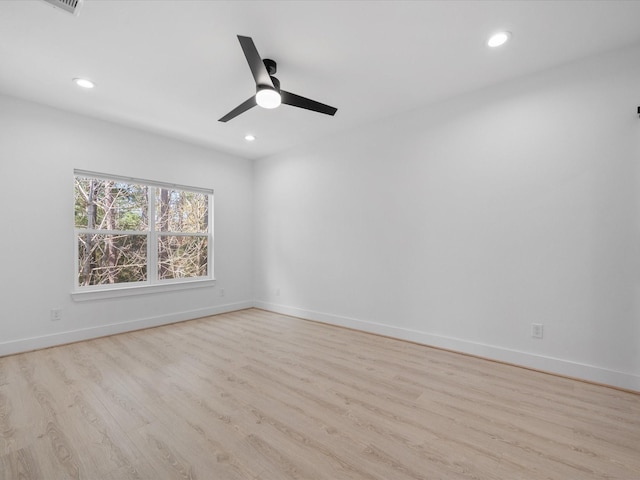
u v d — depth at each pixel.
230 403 2.04
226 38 2.13
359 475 1.41
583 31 2.06
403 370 2.58
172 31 2.05
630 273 2.21
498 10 1.87
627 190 2.21
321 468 1.46
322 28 2.03
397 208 3.42
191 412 1.93
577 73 2.39
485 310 2.83
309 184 4.32
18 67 2.47
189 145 4.32
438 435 1.71
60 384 2.31
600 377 2.30
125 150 3.69
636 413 1.91
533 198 2.58
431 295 3.17
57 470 1.44
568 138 2.43
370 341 3.35
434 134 3.14
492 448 1.60
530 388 2.25
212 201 4.63
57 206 3.20
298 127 3.76
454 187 3.01
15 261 2.96
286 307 4.61
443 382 2.35
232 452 1.57
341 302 3.95
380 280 3.57
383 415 1.91
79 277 3.45
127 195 3.82
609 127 2.28
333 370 2.58
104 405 2.01
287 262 4.61
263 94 2.18
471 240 2.91
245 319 4.34
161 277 4.12
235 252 4.88
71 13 1.77
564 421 1.83
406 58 2.37
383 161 3.53
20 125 2.99
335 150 4.00
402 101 3.10
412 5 1.83
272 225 4.83
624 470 1.44
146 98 3.00
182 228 4.35
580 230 2.38
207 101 3.07
